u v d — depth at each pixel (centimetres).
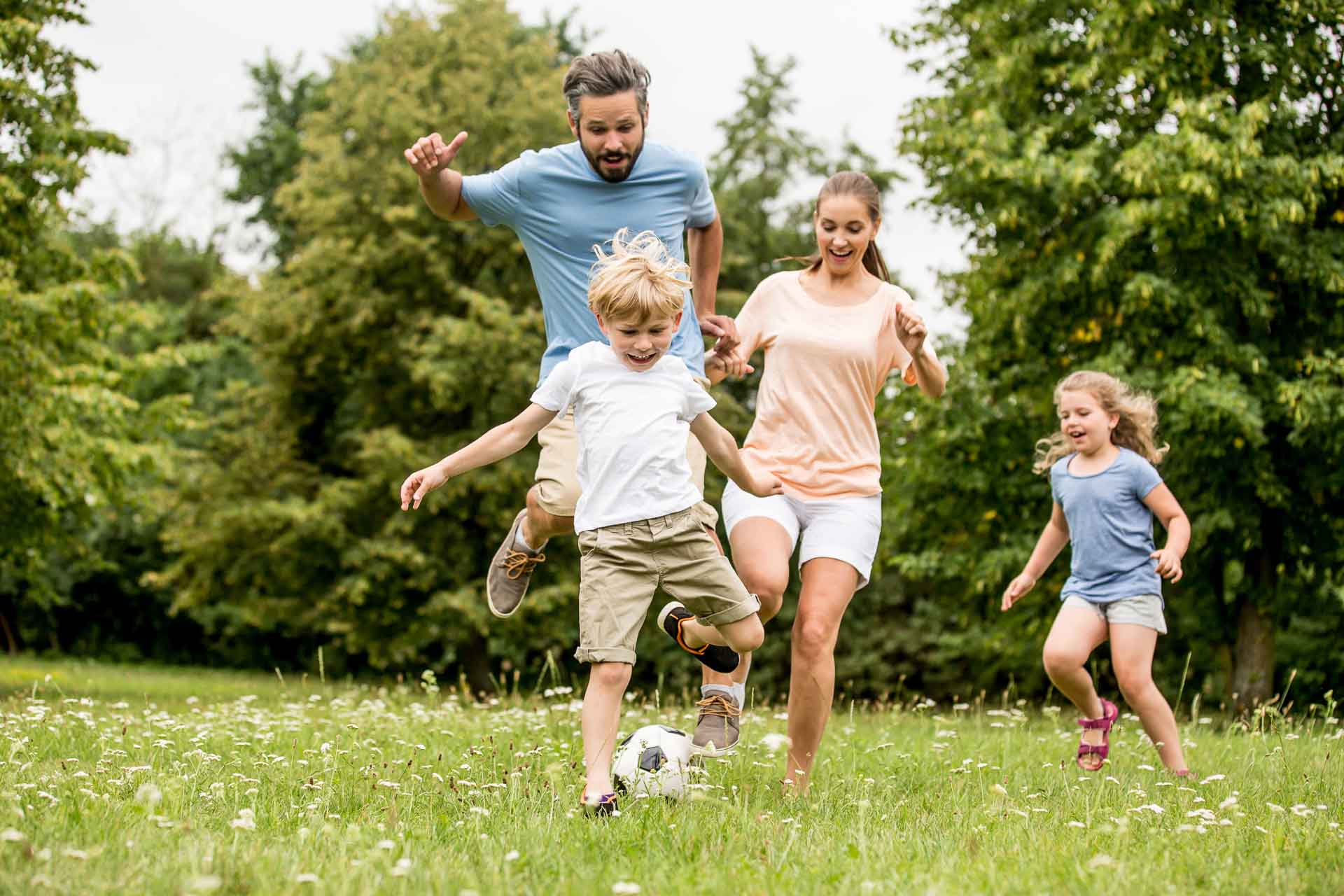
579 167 457
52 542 1581
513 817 351
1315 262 1329
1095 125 1468
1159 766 550
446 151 456
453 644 2261
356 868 271
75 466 1415
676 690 2462
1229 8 1365
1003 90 1520
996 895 263
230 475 2284
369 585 2045
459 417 2256
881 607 2611
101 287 1488
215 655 3231
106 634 3231
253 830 310
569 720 675
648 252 405
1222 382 1279
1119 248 1371
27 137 1307
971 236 1582
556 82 2309
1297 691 1788
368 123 2269
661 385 394
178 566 2273
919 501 1602
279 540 2092
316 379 2369
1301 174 1289
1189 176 1241
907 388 1566
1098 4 1398
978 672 2264
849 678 2486
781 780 454
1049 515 1529
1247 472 1390
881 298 471
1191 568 1535
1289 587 1521
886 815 369
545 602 2011
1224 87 1409
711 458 415
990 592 1602
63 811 319
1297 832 344
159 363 1631
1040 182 1360
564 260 465
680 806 373
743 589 392
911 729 757
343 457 2355
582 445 392
